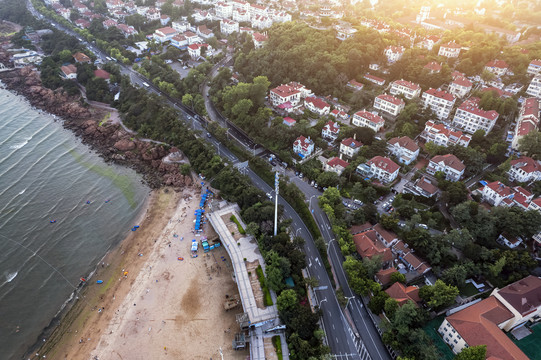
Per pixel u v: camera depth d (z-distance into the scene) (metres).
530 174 165.50
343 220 152.38
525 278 122.94
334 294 132.12
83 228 172.50
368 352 113.81
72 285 146.62
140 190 198.12
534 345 110.81
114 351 122.88
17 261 154.38
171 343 125.00
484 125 199.88
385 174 176.00
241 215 168.75
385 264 138.12
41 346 125.12
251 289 133.88
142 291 143.25
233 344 121.56
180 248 161.88
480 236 142.00
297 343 113.19
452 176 174.25
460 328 106.56
